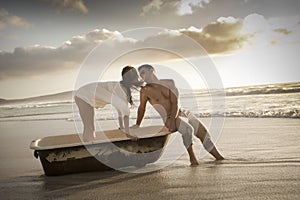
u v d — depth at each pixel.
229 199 2.63
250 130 5.95
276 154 4.04
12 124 9.94
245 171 3.38
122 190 3.02
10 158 4.91
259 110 8.11
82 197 2.89
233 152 4.34
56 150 3.53
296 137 5.03
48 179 3.54
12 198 2.98
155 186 3.08
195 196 2.74
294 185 2.85
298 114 7.25
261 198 2.60
